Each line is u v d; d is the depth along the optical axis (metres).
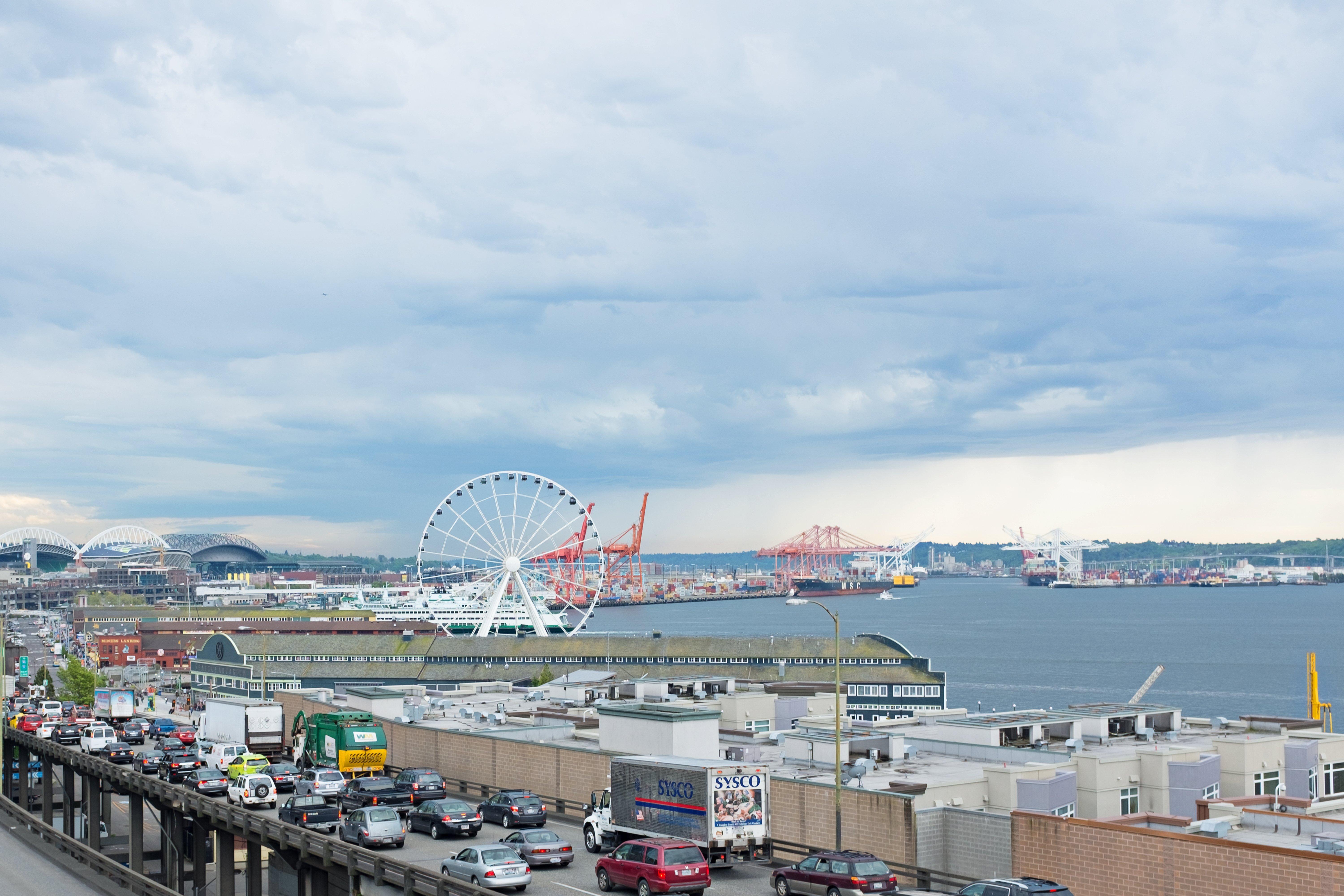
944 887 47.34
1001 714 77.56
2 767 101.25
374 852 51.81
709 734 70.00
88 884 69.88
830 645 186.00
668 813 50.66
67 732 112.31
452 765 83.00
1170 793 61.72
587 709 101.06
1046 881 39.41
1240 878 40.28
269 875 74.44
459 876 46.69
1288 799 54.19
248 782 69.38
